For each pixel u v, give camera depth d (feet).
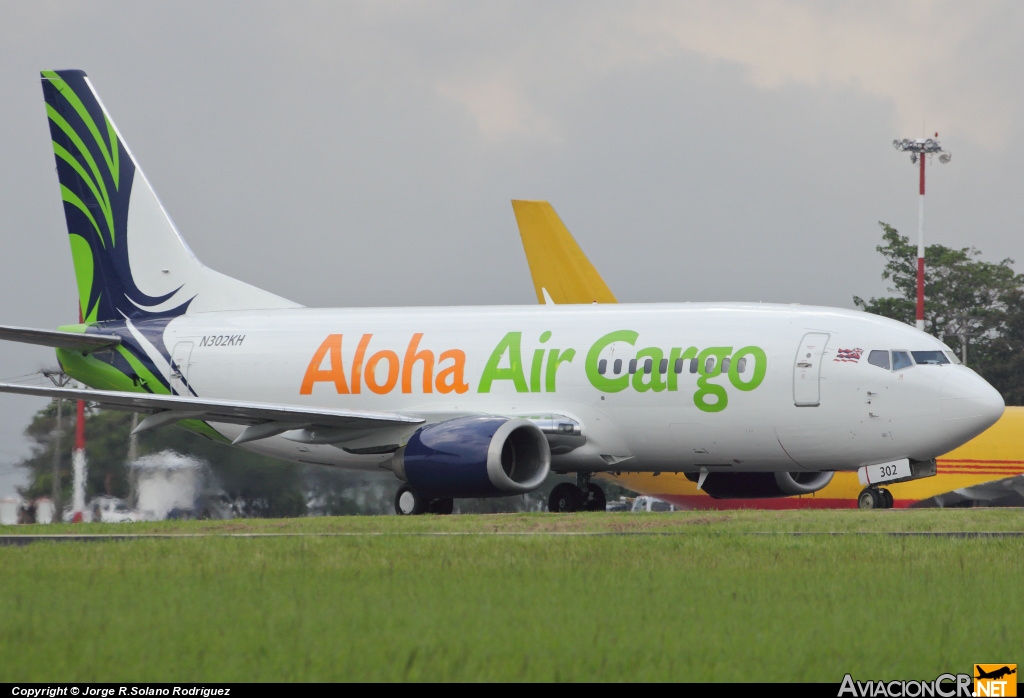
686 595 143.23
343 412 332.19
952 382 301.63
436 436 322.14
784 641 119.85
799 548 184.24
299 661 110.32
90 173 418.72
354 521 257.34
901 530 219.82
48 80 421.18
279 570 165.27
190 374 391.65
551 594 143.43
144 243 412.77
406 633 121.49
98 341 400.47
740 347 320.09
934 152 622.95
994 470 408.87
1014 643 121.90
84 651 113.19
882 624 128.16
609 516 257.14
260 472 459.73
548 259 540.52
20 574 163.63
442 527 238.68
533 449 329.93
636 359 329.93
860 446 309.83
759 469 328.29
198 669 107.86
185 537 216.54
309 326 381.19
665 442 328.29
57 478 470.39
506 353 346.95
